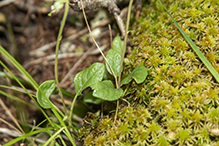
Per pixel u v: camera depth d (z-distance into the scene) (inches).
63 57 16.6
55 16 17.3
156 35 12.4
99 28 16.6
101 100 13.1
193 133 11.0
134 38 12.9
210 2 11.9
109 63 12.2
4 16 17.6
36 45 17.6
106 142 11.5
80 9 12.4
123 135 11.4
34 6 17.6
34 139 12.9
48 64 16.7
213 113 11.0
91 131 12.1
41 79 16.5
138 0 13.5
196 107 11.1
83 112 14.3
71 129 12.5
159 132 11.2
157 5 13.2
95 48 16.4
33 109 14.9
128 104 11.9
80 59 16.3
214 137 11.0
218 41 11.5
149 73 11.9
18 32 18.1
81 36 16.8
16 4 17.8
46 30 17.7
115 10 12.7
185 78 11.4
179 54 11.7
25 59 17.3
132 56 12.5
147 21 12.9
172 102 11.3
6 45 17.6
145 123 11.3
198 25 11.7
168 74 11.6
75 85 12.0
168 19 12.4
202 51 11.6
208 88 11.2
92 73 11.9
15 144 13.7
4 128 13.8
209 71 11.4
